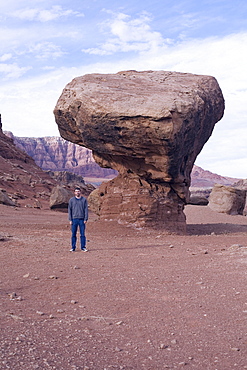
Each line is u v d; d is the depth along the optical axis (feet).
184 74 64.03
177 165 54.24
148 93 52.21
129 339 15.29
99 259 33.37
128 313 18.61
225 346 14.65
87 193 275.18
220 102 63.93
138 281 25.11
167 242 45.96
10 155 271.49
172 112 48.73
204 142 63.72
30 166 274.98
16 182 200.85
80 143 59.21
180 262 31.89
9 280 25.02
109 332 16.02
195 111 51.72
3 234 44.96
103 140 53.78
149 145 51.26
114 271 28.27
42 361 12.28
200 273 27.45
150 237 51.08
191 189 531.50
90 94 52.29
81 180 338.13
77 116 53.93
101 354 13.55
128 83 56.34
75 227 38.06
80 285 24.03
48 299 20.92
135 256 35.06
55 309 19.07
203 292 22.33
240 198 117.08
